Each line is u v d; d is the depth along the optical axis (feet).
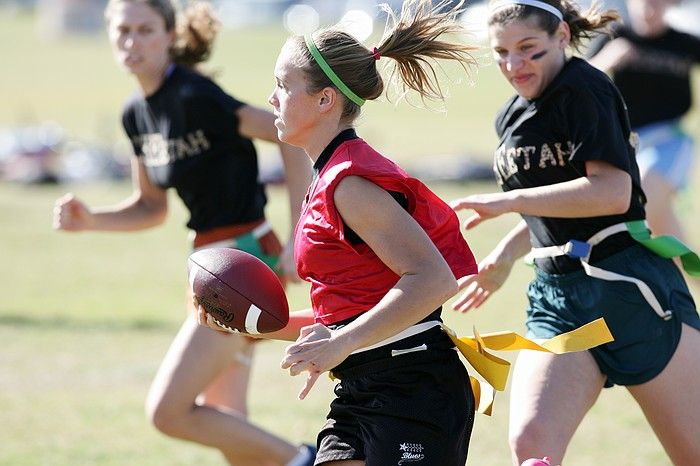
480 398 46.93
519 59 49.14
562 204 47.80
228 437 59.00
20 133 293.02
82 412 77.82
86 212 65.72
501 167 51.78
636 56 87.30
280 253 62.95
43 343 100.17
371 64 42.57
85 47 619.26
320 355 38.50
